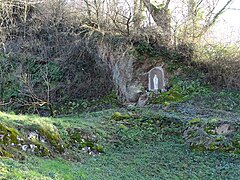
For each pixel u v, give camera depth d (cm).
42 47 1617
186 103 1093
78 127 742
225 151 709
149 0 1401
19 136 560
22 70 1541
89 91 1472
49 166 514
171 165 668
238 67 1151
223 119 828
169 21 1342
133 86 1307
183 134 841
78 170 549
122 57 1355
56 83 1505
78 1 1619
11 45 1630
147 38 1341
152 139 829
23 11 1642
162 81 1271
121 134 826
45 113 1333
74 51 1548
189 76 1252
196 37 1272
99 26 1412
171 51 1317
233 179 598
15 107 1368
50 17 1630
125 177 579
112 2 1408
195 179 603
